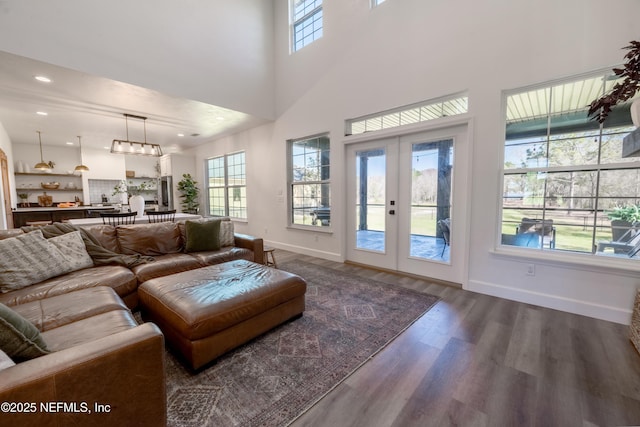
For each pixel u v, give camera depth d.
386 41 3.52
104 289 2.00
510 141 2.77
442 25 3.04
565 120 2.50
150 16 3.44
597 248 2.42
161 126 5.42
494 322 2.33
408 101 3.34
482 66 2.80
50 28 2.74
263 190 5.58
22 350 1.05
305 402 1.47
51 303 1.73
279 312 2.20
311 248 4.75
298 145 4.90
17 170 6.71
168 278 2.28
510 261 2.77
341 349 1.96
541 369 1.72
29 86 3.34
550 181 2.61
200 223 3.50
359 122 3.99
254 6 4.65
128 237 3.11
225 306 1.82
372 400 1.49
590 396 1.50
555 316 2.42
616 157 2.30
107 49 3.11
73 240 2.60
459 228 3.16
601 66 2.23
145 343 1.12
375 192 3.89
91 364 0.99
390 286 3.19
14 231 2.48
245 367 1.76
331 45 4.13
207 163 7.44
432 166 3.33
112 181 8.31
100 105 4.08
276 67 5.00
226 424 1.33
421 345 2.00
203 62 3.98
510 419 1.35
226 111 4.47
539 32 2.48
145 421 1.14
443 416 1.37
